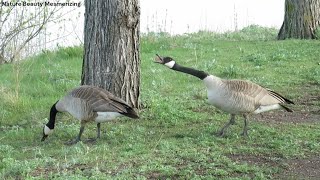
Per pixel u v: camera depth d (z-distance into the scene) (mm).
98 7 13586
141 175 9594
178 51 22703
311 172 9945
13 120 14000
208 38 26422
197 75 11602
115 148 11227
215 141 11586
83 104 11438
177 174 9688
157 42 24594
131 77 13938
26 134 12703
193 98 15609
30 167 10008
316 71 18250
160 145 11266
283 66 19578
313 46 22766
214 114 14070
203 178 9414
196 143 11438
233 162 10273
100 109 11336
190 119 13484
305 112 14383
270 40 25406
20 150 11477
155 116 13711
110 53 13703
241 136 11914
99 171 9664
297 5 24750
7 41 23328
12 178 9609
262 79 17672
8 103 15109
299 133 12211
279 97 11906
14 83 17984
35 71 19656
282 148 11078
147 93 15539
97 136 11984
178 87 16922
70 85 17281
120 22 13594
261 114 14203
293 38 24984
